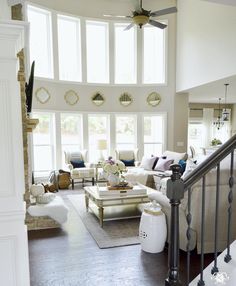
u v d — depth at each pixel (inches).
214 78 233.6
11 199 57.5
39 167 279.0
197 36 258.7
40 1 260.1
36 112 267.0
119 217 164.7
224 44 218.5
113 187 158.1
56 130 281.9
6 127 56.7
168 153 268.4
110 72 303.0
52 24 270.7
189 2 270.7
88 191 169.8
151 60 311.4
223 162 113.3
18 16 149.9
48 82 273.6
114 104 307.6
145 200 154.5
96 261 108.3
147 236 114.9
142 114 313.0
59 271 100.5
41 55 271.9
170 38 302.0
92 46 299.9
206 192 106.3
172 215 64.7
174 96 309.1
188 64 278.1
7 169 57.1
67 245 124.2
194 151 374.0
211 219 108.7
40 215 144.5
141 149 316.8
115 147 313.9
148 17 186.5
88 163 276.7
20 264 59.1
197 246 109.3
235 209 110.8
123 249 119.8
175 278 65.2
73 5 281.1
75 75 294.5
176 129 313.1
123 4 295.1
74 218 164.7
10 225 57.8
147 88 310.2
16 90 56.8
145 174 227.9
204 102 444.8
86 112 298.0
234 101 430.6
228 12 211.9
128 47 308.5
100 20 293.6
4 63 55.4
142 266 104.2
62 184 252.4
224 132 467.8
